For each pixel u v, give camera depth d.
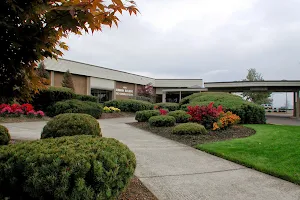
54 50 2.15
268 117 20.61
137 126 9.36
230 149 4.84
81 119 4.20
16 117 9.30
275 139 5.82
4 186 1.92
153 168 3.66
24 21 1.71
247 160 4.01
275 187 2.96
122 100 16.91
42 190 1.71
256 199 2.60
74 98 12.75
